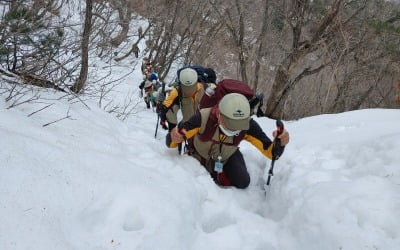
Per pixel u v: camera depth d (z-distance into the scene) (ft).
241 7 42.34
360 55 40.04
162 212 7.77
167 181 9.31
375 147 11.07
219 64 52.75
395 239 7.63
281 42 42.16
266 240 9.26
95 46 20.48
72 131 10.98
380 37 37.22
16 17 12.32
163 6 51.85
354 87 46.55
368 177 9.40
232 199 11.09
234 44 46.34
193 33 52.26
